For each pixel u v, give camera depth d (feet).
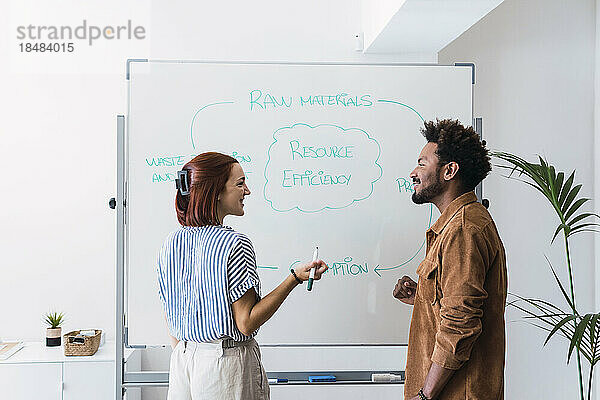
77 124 11.71
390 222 9.36
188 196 7.63
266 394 7.77
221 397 7.33
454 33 10.26
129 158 9.16
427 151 7.40
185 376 7.54
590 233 12.17
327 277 9.33
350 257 9.34
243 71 9.27
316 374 9.36
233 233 7.38
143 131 9.16
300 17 11.75
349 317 9.33
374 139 9.36
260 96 9.29
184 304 7.45
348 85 9.36
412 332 7.35
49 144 11.69
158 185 9.16
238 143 9.27
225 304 7.20
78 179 11.73
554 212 12.10
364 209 9.35
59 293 11.74
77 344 10.58
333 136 9.34
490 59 11.98
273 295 7.34
